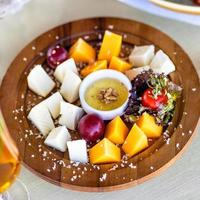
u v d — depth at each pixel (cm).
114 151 67
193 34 84
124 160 67
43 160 67
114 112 72
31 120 72
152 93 70
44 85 76
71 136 72
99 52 79
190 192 66
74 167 66
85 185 64
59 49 78
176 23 85
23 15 88
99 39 82
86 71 77
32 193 68
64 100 76
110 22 82
